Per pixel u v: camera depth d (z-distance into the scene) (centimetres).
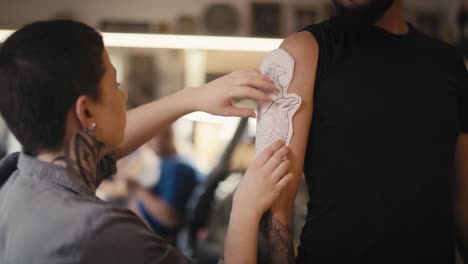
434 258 115
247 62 408
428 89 116
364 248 112
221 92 123
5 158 117
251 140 335
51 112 100
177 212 311
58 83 99
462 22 426
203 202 303
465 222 131
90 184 106
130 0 428
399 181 112
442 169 116
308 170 120
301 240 120
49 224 95
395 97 114
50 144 102
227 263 111
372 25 119
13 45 101
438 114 116
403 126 113
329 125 115
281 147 114
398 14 121
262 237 114
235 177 336
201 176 332
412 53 118
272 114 116
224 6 432
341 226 113
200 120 386
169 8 431
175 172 313
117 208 100
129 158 352
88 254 93
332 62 116
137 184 320
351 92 114
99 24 428
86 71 102
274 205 116
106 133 108
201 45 406
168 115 136
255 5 435
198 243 304
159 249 99
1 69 101
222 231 322
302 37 120
